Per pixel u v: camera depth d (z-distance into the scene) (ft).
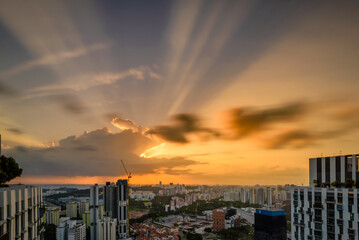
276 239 439.22
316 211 305.53
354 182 295.89
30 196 158.92
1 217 116.57
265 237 450.71
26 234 145.59
